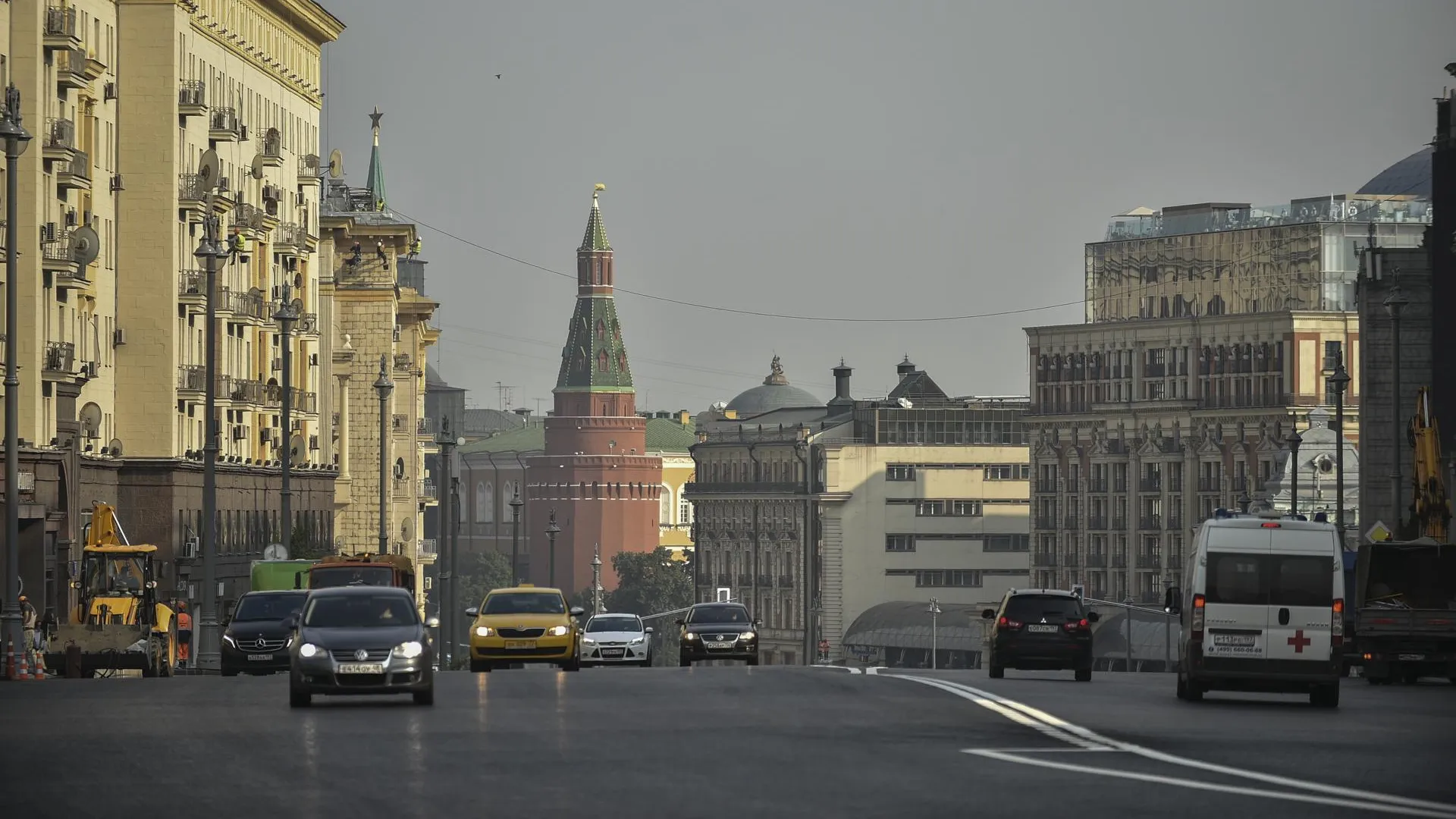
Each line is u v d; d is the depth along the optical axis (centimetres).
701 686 9019
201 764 5672
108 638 13225
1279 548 8581
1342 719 7538
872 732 6562
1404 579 12081
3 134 12012
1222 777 5259
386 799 4856
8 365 12044
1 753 5984
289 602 12750
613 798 4844
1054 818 4469
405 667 7888
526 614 12225
